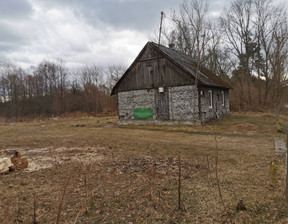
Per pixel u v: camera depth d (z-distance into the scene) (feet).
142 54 68.23
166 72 64.08
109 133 53.01
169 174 21.42
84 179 20.67
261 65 119.55
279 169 21.16
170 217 13.70
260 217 13.19
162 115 65.21
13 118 125.08
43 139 46.62
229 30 117.70
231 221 12.94
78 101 156.66
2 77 145.59
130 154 30.37
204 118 62.03
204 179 19.66
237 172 21.13
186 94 61.05
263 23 110.63
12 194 18.07
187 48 114.83
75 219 13.73
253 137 41.14
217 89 75.41
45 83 157.79
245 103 112.88
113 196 16.97
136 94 70.03
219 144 35.42
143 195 16.92
